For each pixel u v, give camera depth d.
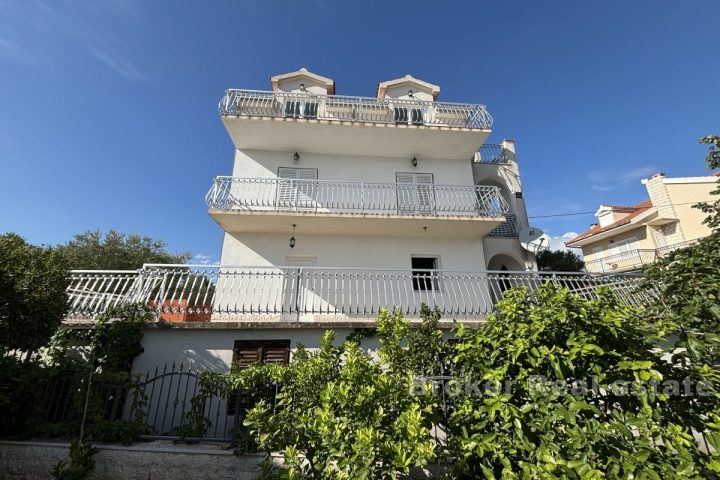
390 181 13.38
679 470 2.11
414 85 15.45
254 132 12.20
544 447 2.47
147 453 4.29
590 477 2.09
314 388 3.77
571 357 2.61
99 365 5.79
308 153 13.31
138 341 6.18
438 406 3.36
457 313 8.83
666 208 21.36
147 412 5.71
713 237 4.55
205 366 6.26
